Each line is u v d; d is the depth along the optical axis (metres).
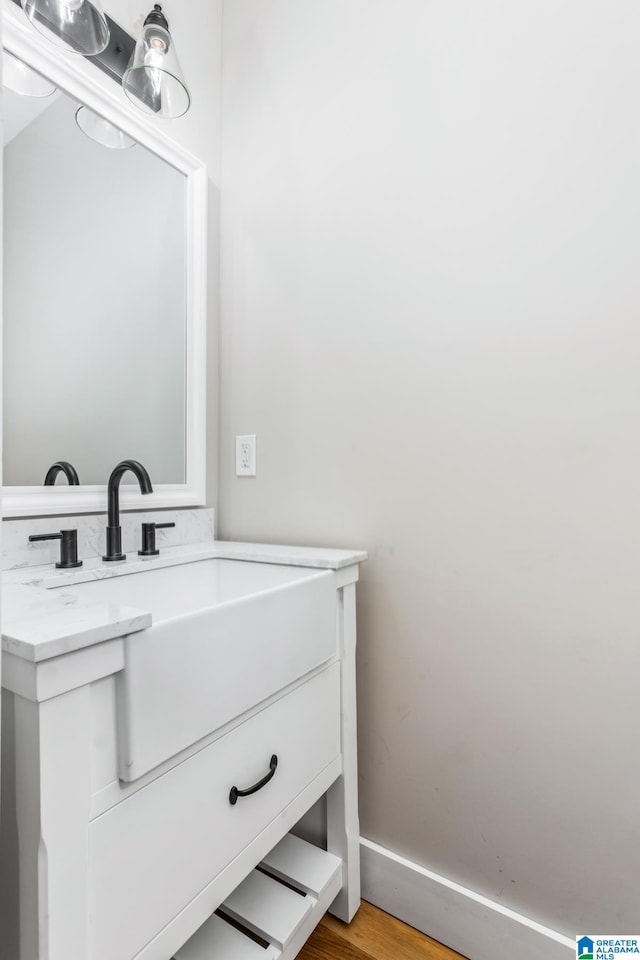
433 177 1.08
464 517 1.05
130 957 0.59
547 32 0.95
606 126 0.90
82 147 1.07
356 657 1.18
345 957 1.01
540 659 0.97
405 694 1.12
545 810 0.96
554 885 0.95
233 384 1.39
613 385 0.90
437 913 1.05
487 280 1.02
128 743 0.58
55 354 1.02
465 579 1.05
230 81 1.40
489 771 1.02
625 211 0.88
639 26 0.87
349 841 1.06
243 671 0.75
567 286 0.94
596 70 0.91
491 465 1.02
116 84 1.12
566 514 0.95
